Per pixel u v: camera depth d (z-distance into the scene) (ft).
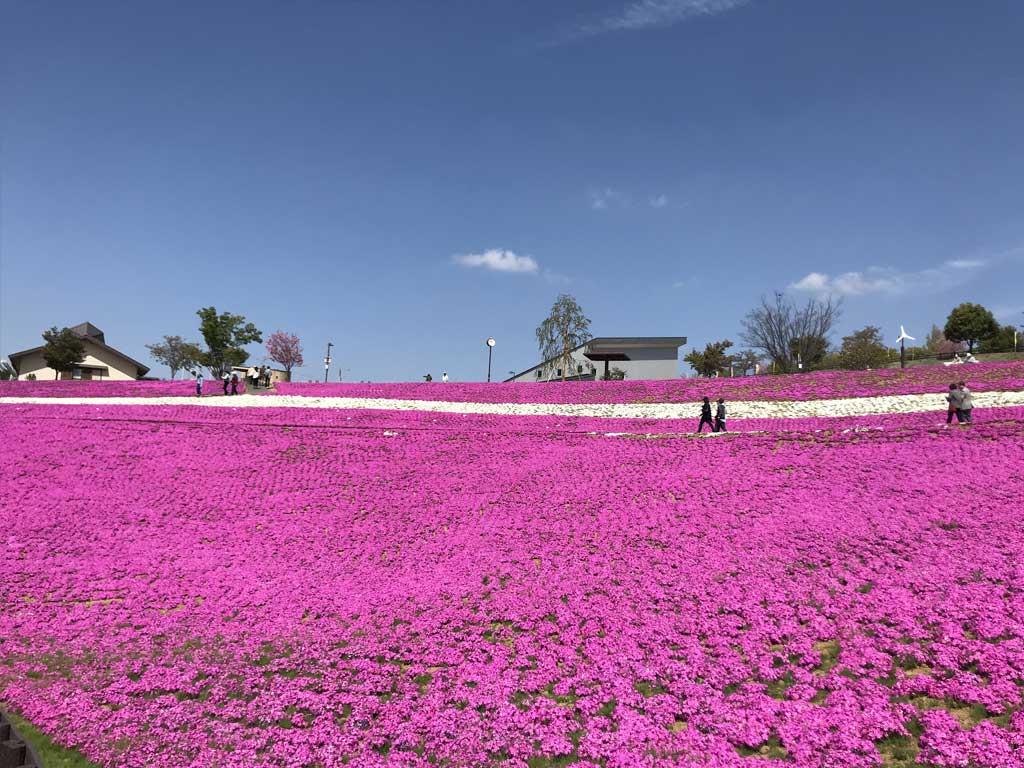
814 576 44.19
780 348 233.96
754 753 28.53
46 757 30.30
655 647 37.81
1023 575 39.58
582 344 216.54
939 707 29.81
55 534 61.98
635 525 58.29
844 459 72.13
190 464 86.07
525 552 54.60
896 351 274.57
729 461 76.59
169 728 32.58
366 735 31.45
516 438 97.60
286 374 192.44
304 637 41.83
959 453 68.95
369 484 76.59
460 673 36.88
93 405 134.62
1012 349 275.39
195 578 52.06
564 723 31.42
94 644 41.47
